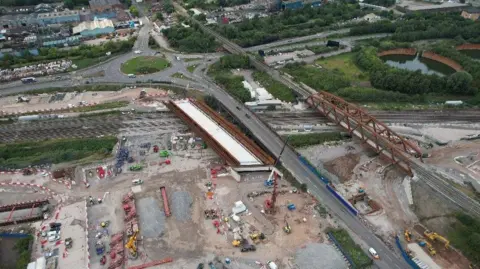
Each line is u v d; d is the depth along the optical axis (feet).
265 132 486.38
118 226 351.05
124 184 404.57
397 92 611.47
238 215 367.04
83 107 561.84
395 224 361.30
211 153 459.32
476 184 406.21
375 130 455.63
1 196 383.04
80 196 385.50
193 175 421.18
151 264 314.55
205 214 367.04
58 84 629.51
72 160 443.73
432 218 366.02
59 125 518.78
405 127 520.83
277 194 393.70
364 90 613.93
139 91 608.60
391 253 329.72
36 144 477.77
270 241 339.57
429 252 330.54
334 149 473.67
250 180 415.85
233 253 327.67
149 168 429.79
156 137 491.72
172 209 371.56
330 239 342.03
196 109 525.34
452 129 516.73
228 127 489.26
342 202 380.78
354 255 324.80
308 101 565.94
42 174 415.85
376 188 407.85
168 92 605.31
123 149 463.01
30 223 352.08
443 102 599.16
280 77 651.25
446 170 429.79
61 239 332.19
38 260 306.76
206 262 318.65
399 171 434.30
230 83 633.20
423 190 397.60
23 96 590.55
